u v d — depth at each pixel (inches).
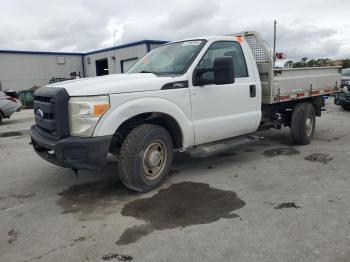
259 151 283.7
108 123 175.0
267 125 283.6
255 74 250.7
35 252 136.9
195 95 210.5
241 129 243.4
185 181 212.4
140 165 188.5
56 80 1218.0
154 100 190.9
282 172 226.2
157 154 196.7
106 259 130.2
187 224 155.5
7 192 206.2
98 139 172.7
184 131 207.5
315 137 336.2
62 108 177.2
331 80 331.3
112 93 176.7
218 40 229.9
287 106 299.4
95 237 146.9
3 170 254.5
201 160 259.3
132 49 1074.7
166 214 166.6
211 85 218.8
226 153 278.7
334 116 489.1
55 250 137.9
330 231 144.2
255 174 223.5
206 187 201.3
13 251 138.4
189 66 210.7
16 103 586.2
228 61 197.6
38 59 1239.5
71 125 179.0
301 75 291.3
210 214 165.0
